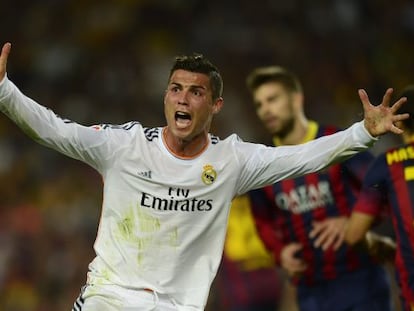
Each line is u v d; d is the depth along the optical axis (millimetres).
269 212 19219
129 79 50406
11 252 38375
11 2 53844
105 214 13594
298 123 18922
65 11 54375
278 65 51844
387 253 17797
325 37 53688
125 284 13359
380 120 12828
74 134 13148
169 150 13594
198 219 13555
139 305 13258
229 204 13758
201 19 54219
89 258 38656
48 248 38719
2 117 46219
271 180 13844
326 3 54875
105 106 48969
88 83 50281
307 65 52000
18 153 45062
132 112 48875
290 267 18578
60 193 42281
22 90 50031
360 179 17922
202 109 13438
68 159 44125
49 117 13039
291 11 54375
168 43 53094
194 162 13586
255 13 54125
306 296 18781
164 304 13445
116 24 53844
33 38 52938
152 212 13438
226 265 26422
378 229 25031
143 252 13422
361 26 54719
